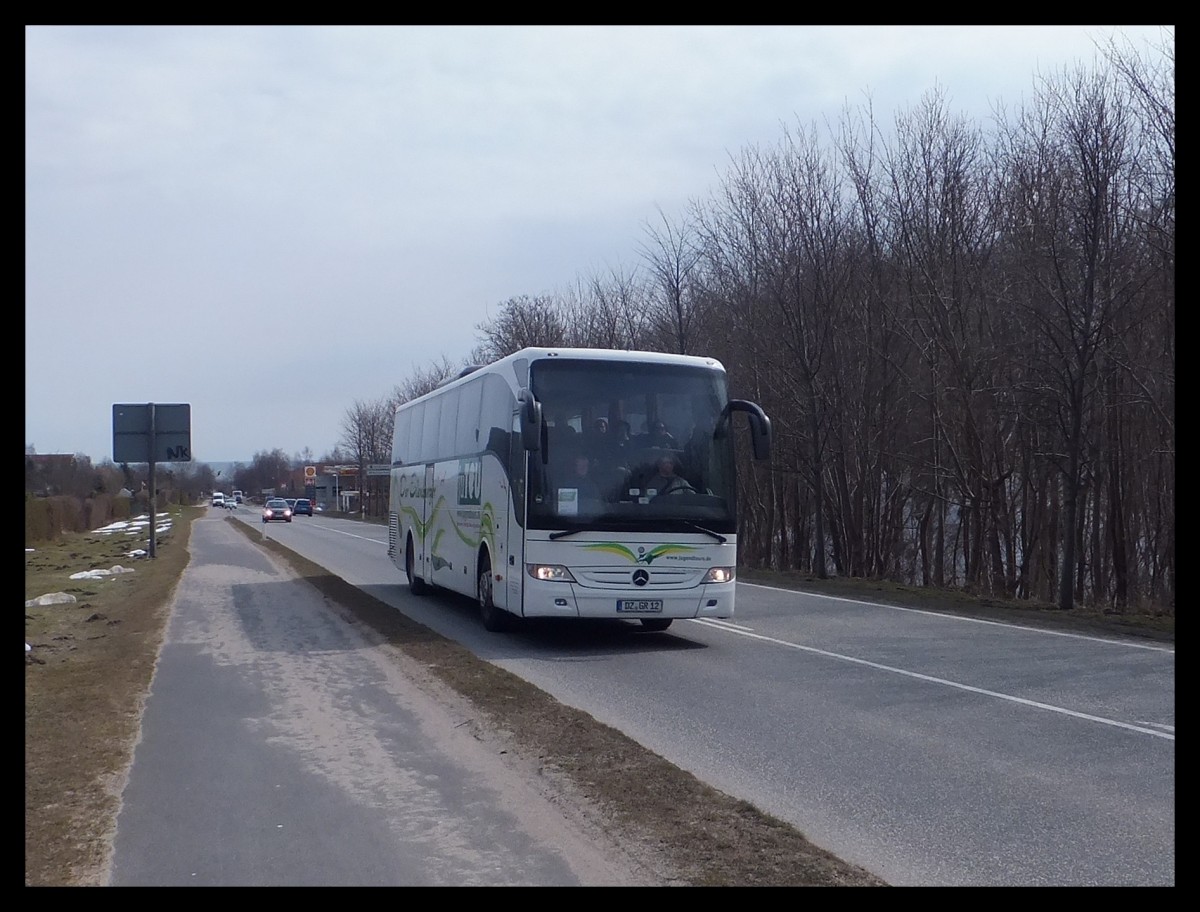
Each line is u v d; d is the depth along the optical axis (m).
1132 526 26.27
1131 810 6.64
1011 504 28.78
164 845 5.89
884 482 32.44
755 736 8.61
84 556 32.94
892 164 28.58
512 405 13.76
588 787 6.81
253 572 24.91
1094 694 10.34
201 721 8.91
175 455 27.64
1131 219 21.42
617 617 13.06
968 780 7.31
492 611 14.61
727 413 13.78
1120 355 23.12
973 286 26.80
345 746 8.04
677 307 35.03
